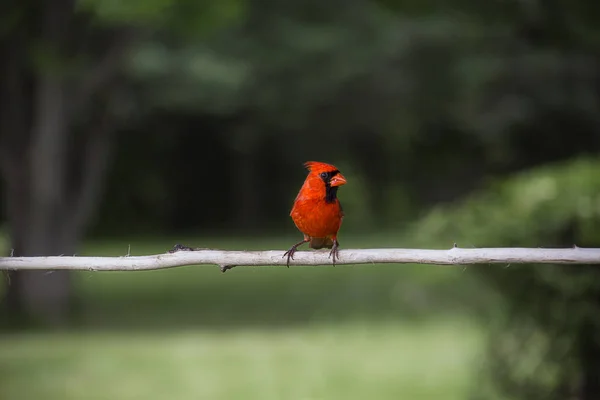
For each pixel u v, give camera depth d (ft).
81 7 42.32
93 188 57.88
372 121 100.94
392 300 61.26
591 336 23.72
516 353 25.23
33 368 39.04
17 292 55.57
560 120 72.54
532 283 23.53
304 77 88.28
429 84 81.41
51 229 55.16
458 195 104.99
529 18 37.86
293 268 92.63
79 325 51.57
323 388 34.53
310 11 78.84
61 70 47.80
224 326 51.01
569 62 68.28
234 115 116.88
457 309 26.63
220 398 32.86
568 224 23.24
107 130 58.18
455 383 34.96
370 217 134.82
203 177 131.44
